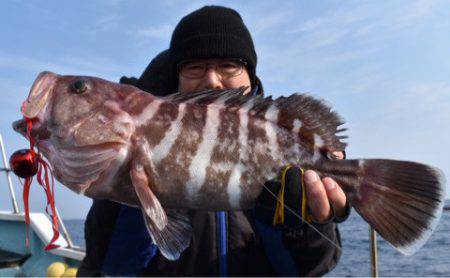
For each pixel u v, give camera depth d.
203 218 0.73
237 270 0.71
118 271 0.74
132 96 0.62
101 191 0.60
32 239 1.48
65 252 1.34
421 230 0.57
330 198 0.57
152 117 0.60
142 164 0.59
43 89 0.61
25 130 0.61
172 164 0.59
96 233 0.76
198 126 0.61
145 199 0.56
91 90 0.61
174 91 0.86
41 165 0.59
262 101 0.63
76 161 0.59
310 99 0.63
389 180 0.60
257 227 0.72
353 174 0.61
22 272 1.39
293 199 0.56
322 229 0.61
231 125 0.61
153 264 0.74
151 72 0.91
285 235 0.62
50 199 0.58
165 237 0.59
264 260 0.71
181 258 0.72
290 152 0.62
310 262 0.64
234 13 0.85
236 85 0.79
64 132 0.59
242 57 0.79
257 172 0.60
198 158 0.60
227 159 0.60
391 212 0.59
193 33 0.78
